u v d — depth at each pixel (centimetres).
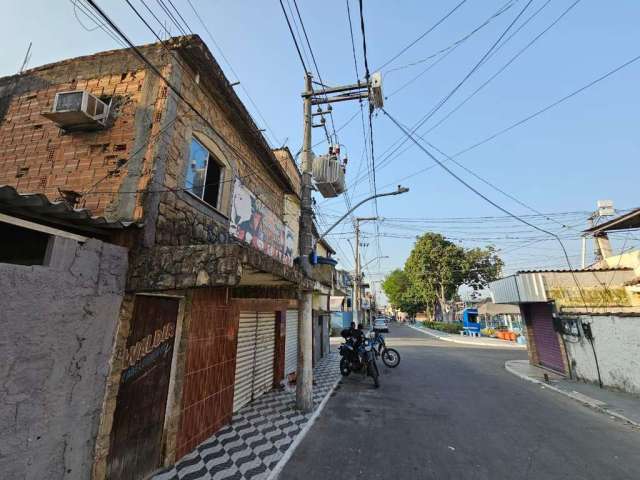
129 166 434
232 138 669
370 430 583
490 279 3491
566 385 959
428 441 532
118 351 354
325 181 789
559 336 1130
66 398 294
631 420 632
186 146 499
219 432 563
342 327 3088
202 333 527
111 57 512
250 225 743
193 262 358
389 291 6081
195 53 500
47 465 274
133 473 379
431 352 1769
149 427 410
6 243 334
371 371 948
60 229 335
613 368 895
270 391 849
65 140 479
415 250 3819
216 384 570
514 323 3450
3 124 523
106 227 355
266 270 438
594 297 1144
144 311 401
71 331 300
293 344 1109
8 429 245
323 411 700
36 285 270
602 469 438
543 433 572
